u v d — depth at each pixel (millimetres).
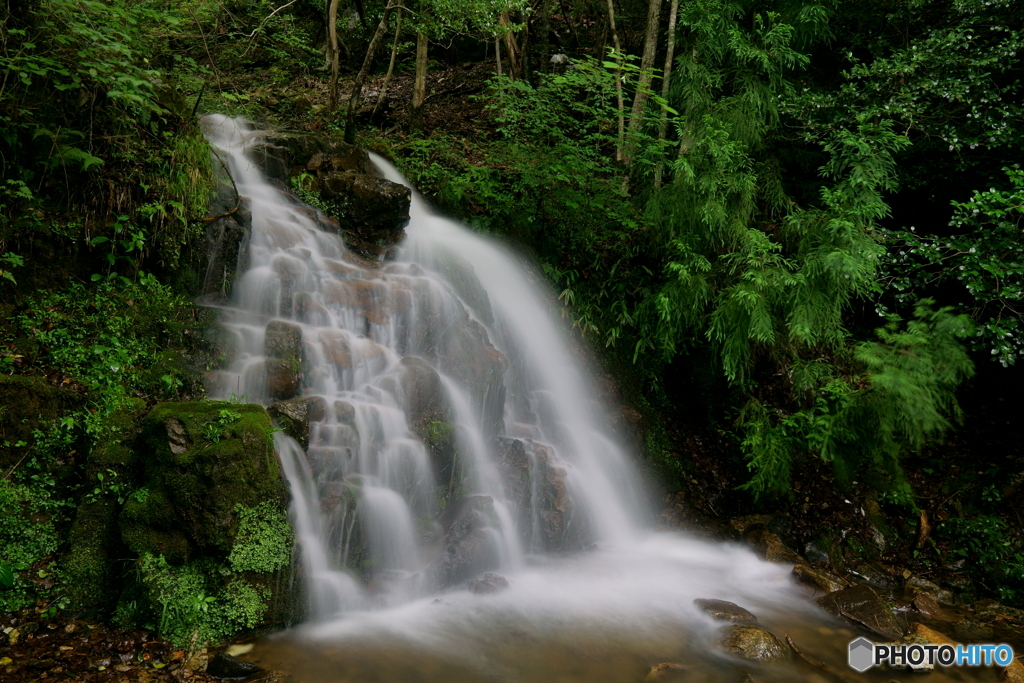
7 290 4758
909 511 6973
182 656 3814
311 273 5902
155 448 4250
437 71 13352
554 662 4191
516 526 5602
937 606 5734
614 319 8078
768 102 7879
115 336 4945
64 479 4359
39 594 4035
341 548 4594
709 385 8195
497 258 7797
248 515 4105
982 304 7531
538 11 12398
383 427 5141
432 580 4883
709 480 7395
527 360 7125
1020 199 6238
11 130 5035
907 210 8859
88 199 5277
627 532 6523
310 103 10352
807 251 6988
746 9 8523
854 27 8812
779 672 4320
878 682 4309
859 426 6328
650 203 7793
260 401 4938
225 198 6223
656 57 9969
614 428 7363
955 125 7637
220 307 5539
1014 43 7012
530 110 8328
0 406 4285
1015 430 8125
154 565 4020
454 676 3912
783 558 6168
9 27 5219
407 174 8359
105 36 5344
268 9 11062
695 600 5172
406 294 6004
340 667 3896
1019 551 6438
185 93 7637
